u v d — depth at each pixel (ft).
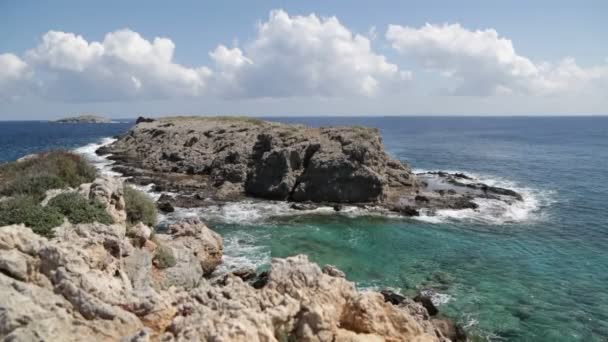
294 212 170.30
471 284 103.09
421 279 105.91
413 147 453.58
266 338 49.39
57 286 49.90
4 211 66.74
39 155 110.52
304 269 64.64
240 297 57.31
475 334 80.53
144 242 82.33
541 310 89.97
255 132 276.21
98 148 364.99
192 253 94.73
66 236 64.44
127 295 53.98
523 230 150.41
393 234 144.05
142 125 391.04
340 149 199.31
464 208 178.91
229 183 207.82
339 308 63.05
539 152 395.55
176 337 47.39
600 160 332.80
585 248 131.23
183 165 250.78
